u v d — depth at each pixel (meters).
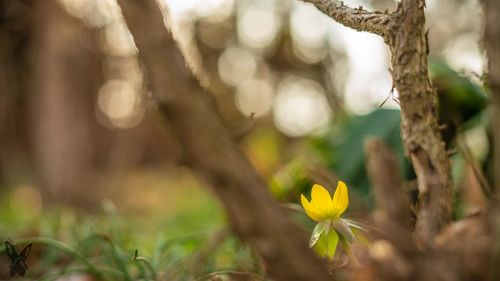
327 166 1.25
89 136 3.08
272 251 0.52
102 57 2.76
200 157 0.52
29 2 2.64
